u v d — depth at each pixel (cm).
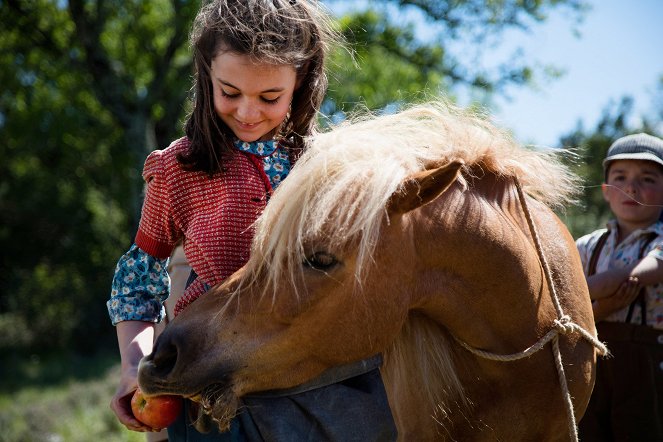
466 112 222
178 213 202
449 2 1118
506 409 206
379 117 207
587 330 221
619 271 275
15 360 1586
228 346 171
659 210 303
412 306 189
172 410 179
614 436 285
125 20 1162
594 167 1016
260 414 175
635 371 280
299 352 174
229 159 201
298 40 193
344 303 174
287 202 173
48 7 1142
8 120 1382
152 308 208
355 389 183
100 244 1959
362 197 173
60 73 1149
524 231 210
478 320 198
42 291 1839
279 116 196
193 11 1044
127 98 1088
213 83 192
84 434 818
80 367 1510
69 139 1362
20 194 1920
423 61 1163
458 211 193
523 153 220
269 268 172
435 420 203
